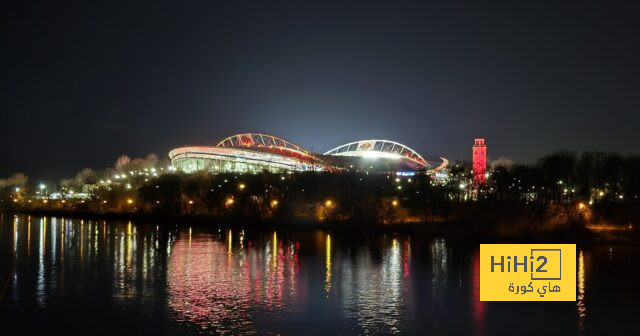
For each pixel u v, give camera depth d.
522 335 56.09
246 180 188.75
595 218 142.25
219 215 188.50
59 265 92.00
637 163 178.25
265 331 56.06
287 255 104.25
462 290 74.31
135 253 106.56
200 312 62.44
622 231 132.25
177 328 56.72
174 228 162.75
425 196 162.88
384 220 156.88
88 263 94.12
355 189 172.00
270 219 171.75
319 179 177.25
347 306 65.62
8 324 57.94
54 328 56.69
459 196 172.38
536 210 138.12
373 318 60.94
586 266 94.31
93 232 150.25
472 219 146.25
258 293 71.75
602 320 61.34
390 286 76.50
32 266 91.00
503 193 177.62
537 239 127.12
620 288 76.62
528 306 66.50
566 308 66.12
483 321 60.47
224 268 89.50
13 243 123.25
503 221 141.50
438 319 60.91
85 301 67.06
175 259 98.81
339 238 134.12
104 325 57.62
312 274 84.69
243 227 164.50
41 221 195.12
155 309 63.53
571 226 132.88
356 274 85.00
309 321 59.38
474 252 109.00
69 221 194.38
